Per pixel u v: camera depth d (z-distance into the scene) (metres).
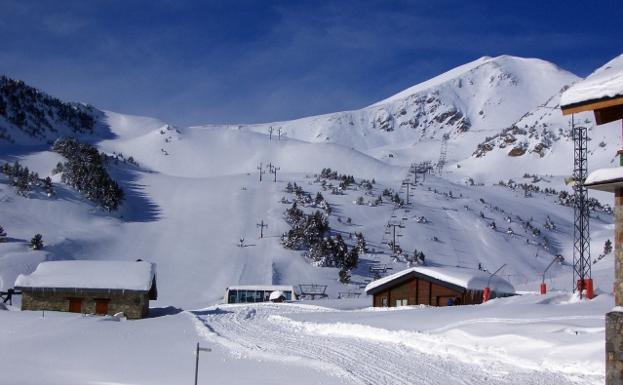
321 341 29.95
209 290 84.94
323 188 149.38
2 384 22.23
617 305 14.38
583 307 32.88
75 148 172.75
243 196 137.75
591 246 132.25
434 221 134.38
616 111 15.01
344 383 20.34
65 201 117.19
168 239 109.69
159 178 159.38
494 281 52.31
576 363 20.50
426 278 51.56
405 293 52.69
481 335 25.14
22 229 99.12
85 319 40.94
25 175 121.25
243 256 100.88
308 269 97.88
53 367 25.61
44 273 50.91
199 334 34.16
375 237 121.06
